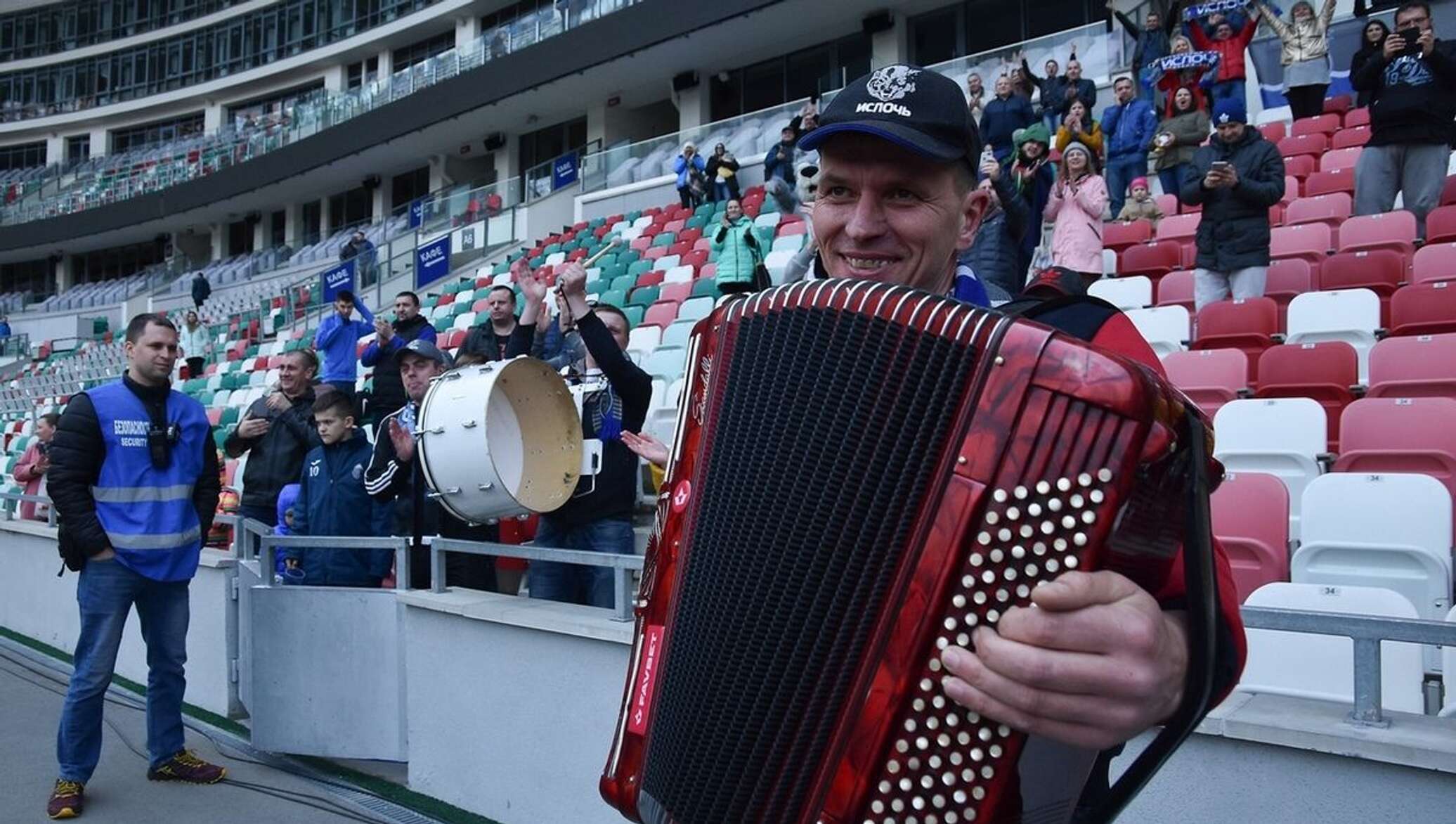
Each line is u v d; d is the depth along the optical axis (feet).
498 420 12.60
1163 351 21.16
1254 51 38.11
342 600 14.78
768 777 4.13
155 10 119.75
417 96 80.12
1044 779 3.64
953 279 5.46
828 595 4.10
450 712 13.11
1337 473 12.25
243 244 106.42
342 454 16.16
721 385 4.99
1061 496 3.46
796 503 4.33
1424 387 15.44
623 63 69.31
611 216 57.31
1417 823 6.29
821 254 5.41
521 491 12.46
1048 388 3.55
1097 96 40.55
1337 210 26.48
